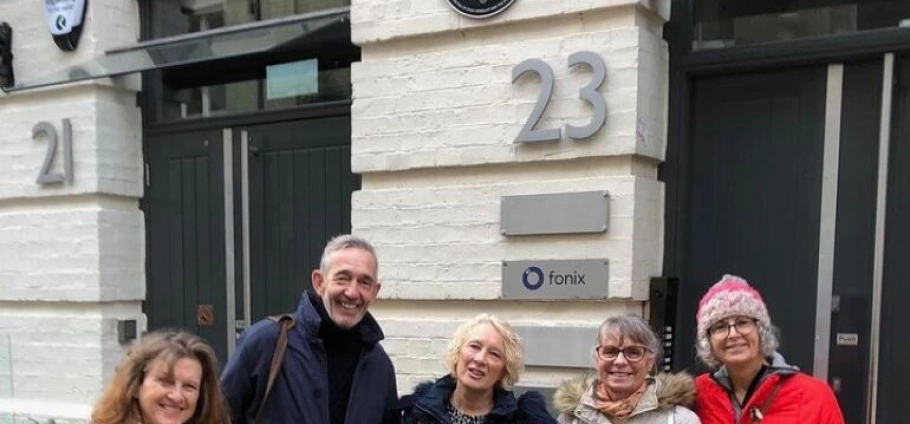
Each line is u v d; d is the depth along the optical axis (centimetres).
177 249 462
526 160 342
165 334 210
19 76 466
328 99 419
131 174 466
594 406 230
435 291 362
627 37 320
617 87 322
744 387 229
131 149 466
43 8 454
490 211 351
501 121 347
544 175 343
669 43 343
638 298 327
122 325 458
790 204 326
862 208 312
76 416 452
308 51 424
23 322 471
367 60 378
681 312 345
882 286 309
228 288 446
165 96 469
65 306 463
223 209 448
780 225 328
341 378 236
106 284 450
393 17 367
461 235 357
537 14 337
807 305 323
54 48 455
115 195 459
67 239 455
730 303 222
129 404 199
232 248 445
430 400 234
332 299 230
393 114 370
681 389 228
